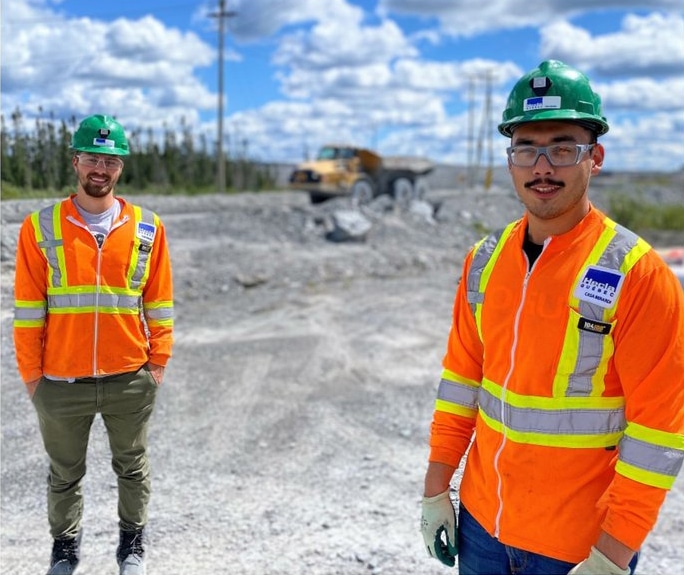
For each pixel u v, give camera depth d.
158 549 3.71
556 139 1.84
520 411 1.89
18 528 3.86
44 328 3.09
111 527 3.89
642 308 1.73
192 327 9.04
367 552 3.77
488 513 2.00
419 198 26.17
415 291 11.77
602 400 1.82
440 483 2.15
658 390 1.72
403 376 7.22
